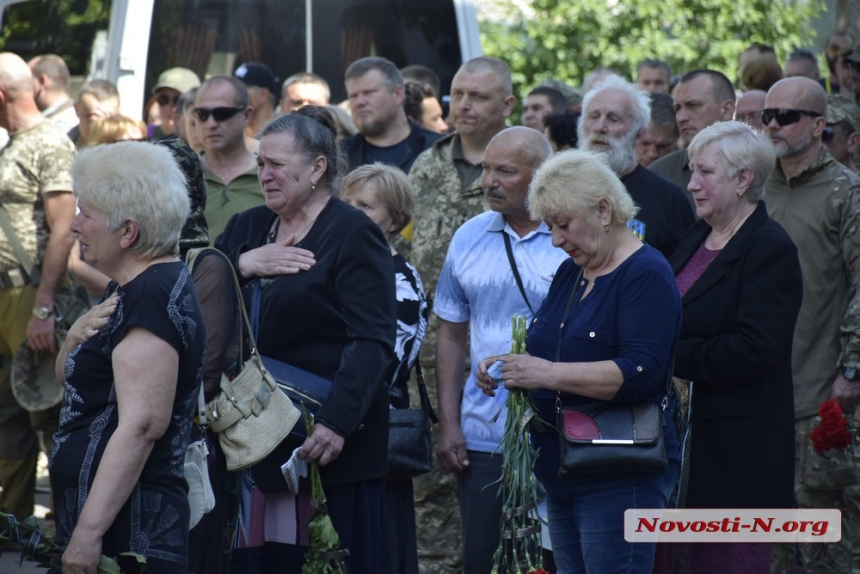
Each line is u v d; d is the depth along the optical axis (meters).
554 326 10.57
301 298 10.88
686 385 11.61
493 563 11.27
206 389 10.10
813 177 14.34
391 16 22.61
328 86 22.06
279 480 10.82
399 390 12.40
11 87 16.89
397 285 12.24
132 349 8.38
